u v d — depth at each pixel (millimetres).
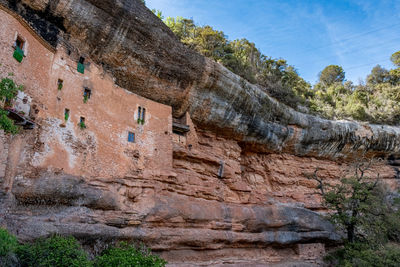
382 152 37531
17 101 13625
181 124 23594
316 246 24828
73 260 12125
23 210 13109
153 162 19391
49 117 15109
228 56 35406
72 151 15625
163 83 22031
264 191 27984
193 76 22922
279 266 21750
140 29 20000
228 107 25359
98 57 19344
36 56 15148
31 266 11484
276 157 31125
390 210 28547
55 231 13133
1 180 12664
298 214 24750
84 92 17141
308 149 32531
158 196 18141
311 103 41688
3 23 13602
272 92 36094
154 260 14836
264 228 22672
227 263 19750
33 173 13766
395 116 43812
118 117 18469
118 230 15367
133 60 20406
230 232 20391
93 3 18266
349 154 35438
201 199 20469
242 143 28703
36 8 17031
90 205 15031
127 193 16984
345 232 26031
